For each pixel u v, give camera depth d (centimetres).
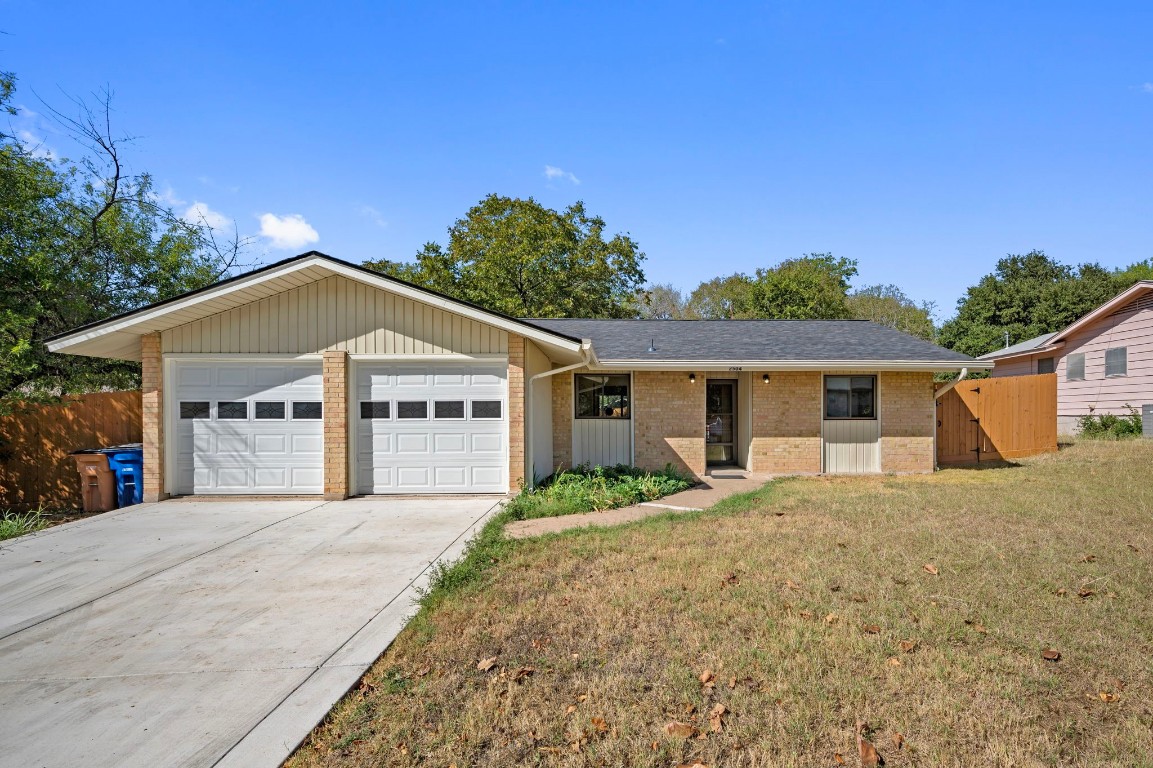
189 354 927
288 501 908
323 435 933
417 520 776
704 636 398
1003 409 1455
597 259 2894
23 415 1009
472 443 948
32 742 290
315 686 342
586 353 926
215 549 641
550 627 418
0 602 485
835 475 1232
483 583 513
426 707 318
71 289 1205
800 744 284
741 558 580
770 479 1179
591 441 1255
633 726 298
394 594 497
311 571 562
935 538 650
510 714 310
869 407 1274
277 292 923
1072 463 1278
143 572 561
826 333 1435
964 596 468
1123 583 496
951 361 1184
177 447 941
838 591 485
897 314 4512
